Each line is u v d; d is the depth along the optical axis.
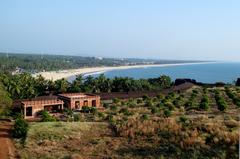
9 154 31.02
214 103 64.25
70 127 39.00
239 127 33.84
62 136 36.00
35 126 39.62
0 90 51.06
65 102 72.88
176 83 111.62
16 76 100.38
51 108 68.81
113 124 40.44
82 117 55.38
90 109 63.72
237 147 27.92
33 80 98.88
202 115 48.81
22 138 36.03
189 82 107.12
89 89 96.06
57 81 99.12
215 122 36.53
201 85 101.38
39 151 31.92
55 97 77.88
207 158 27.06
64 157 30.06
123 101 73.56
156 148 30.78
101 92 97.00
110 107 67.75
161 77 112.56
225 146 28.67
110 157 29.61
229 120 38.19
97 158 29.61
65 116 59.75
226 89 80.62
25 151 31.95
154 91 90.69
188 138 31.03
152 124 37.75
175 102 63.25
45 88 97.50
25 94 86.88
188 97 75.12
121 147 32.06
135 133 35.66
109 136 35.97
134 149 31.20
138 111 57.41
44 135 36.28
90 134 36.97
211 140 30.19
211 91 83.69
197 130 33.72
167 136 33.38
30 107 66.00
